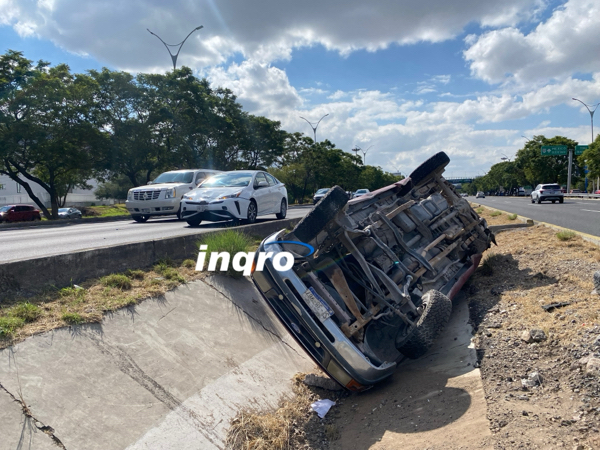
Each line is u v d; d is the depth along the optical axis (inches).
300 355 231.3
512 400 143.6
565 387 144.1
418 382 176.7
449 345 203.8
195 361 181.0
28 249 328.2
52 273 191.8
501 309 224.2
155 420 144.4
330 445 154.1
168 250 263.0
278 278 170.2
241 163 1902.1
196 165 1514.5
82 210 1856.5
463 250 285.3
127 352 165.3
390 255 202.2
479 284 278.5
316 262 184.2
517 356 171.9
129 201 591.8
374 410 166.7
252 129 1786.4
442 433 135.7
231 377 183.0
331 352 163.2
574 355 158.2
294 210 1053.2
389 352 198.1
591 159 1807.3
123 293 198.8
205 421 153.4
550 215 714.2
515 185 4254.4
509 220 618.5
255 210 477.7
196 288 231.8
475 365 173.8
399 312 180.1
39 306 170.9
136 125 1257.4
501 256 329.7
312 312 166.1
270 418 163.6
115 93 1259.8
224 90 1692.9
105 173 1397.6
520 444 118.1
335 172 2381.9
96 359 154.6
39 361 141.6
